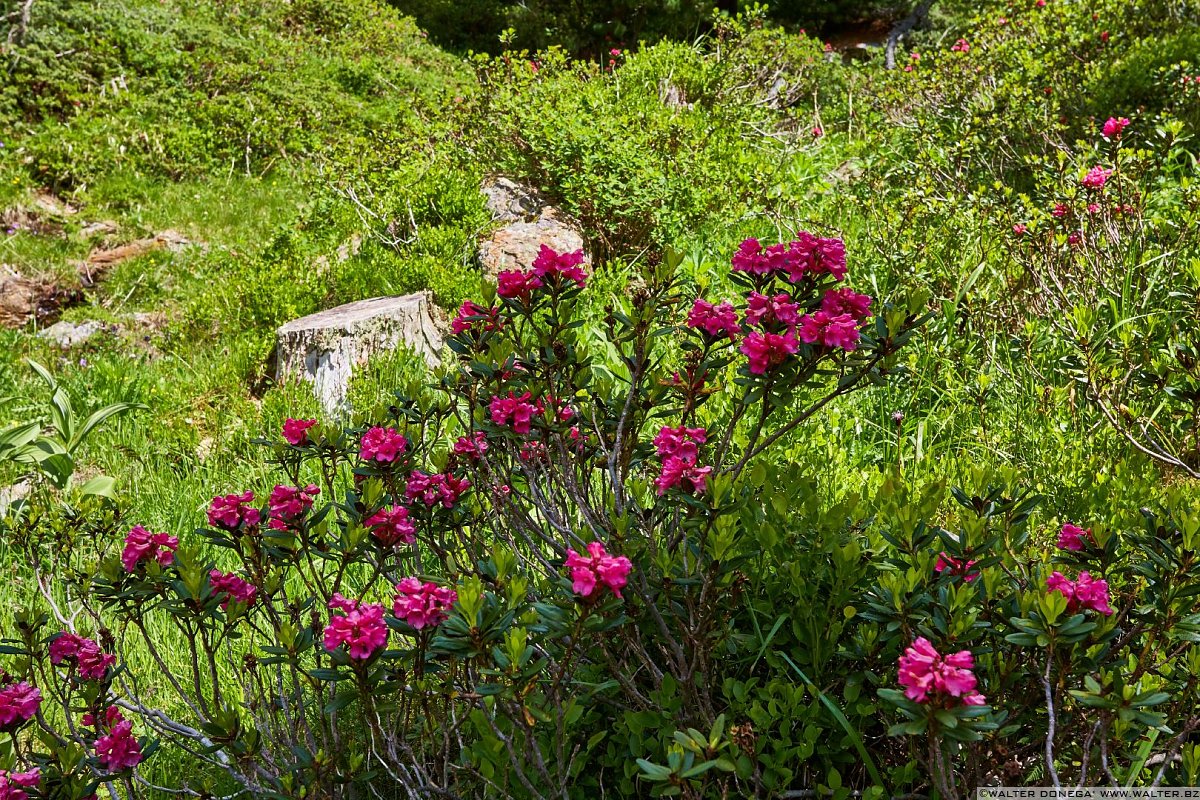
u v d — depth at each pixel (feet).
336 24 54.24
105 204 30.96
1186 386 9.87
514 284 7.80
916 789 6.59
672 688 6.68
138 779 7.50
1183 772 6.13
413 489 7.80
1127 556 7.86
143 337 23.35
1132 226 15.66
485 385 8.25
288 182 34.78
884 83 33.12
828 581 7.30
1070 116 23.39
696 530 7.31
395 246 22.58
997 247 16.81
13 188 29.96
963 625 5.82
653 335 7.93
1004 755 6.13
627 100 29.35
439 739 7.35
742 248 7.61
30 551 10.83
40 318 25.00
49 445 14.44
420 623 5.82
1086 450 11.65
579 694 7.33
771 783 6.40
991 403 13.62
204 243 29.58
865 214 20.71
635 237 22.07
